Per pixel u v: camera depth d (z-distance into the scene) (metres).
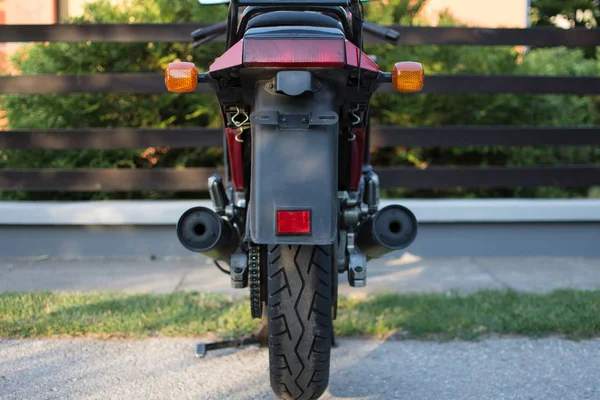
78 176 5.94
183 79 2.64
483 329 3.95
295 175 2.39
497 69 6.68
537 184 6.04
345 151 3.04
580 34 5.96
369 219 2.89
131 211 5.73
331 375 3.38
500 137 6.01
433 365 3.50
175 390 3.19
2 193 6.50
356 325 3.98
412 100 6.50
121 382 3.27
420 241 5.88
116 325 3.94
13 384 3.22
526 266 5.61
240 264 2.79
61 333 3.87
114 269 5.46
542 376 3.35
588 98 7.31
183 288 4.92
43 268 5.46
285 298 2.46
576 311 4.16
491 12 8.57
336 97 2.60
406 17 7.04
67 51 6.42
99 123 6.52
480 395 3.14
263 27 2.64
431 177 6.02
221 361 3.56
